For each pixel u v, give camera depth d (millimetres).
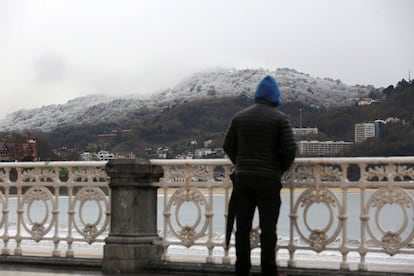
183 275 8422
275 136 7547
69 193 9312
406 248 7637
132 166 8688
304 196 8000
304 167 7992
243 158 7578
